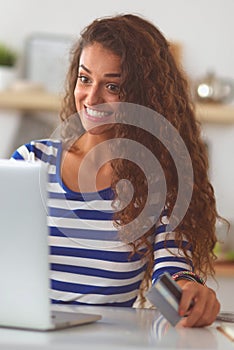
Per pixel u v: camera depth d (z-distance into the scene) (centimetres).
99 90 246
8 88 506
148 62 252
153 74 254
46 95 500
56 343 184
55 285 254
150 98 252
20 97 498
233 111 502
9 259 197
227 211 516
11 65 509
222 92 507
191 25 515
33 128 516
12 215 194
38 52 514
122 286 257
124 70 246
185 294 212
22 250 196
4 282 198
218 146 520
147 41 253
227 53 516
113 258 253
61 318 211
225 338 205
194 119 273
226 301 495
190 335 206
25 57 515
